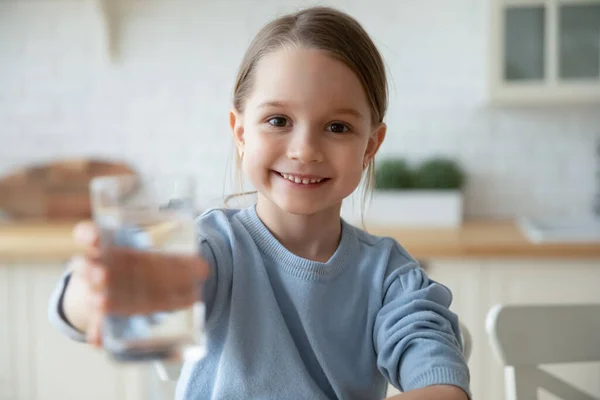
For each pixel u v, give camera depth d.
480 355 2.22
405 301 0.90
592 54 2.38
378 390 0.94
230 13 2.73
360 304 0.94
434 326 0.84
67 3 2.74
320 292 0.92
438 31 2.70
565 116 2.70
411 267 0.98
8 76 2.79
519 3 2.38
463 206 2.76
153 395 1.91
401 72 2.72
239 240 0.94
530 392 1.24
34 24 2.76
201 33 2.74
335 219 0.96
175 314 0.57
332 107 0.82
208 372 0.90
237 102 0.95
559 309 1.27
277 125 0.84
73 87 2.78
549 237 2.24
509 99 2.42
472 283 2.21
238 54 2.74
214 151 2.79
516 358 1.24
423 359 0.78
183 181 0.60
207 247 0.91
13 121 2.80
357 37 0.88
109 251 0.56
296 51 0.83
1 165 2.80
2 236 2.42
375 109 0.90
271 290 0.91
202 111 2.78
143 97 2.78
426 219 2.54
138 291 0.56
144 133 2.79
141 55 2.76
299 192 0.84
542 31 2.39
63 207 2.73
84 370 2.31
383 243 1.01
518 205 2.74
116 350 0.55
